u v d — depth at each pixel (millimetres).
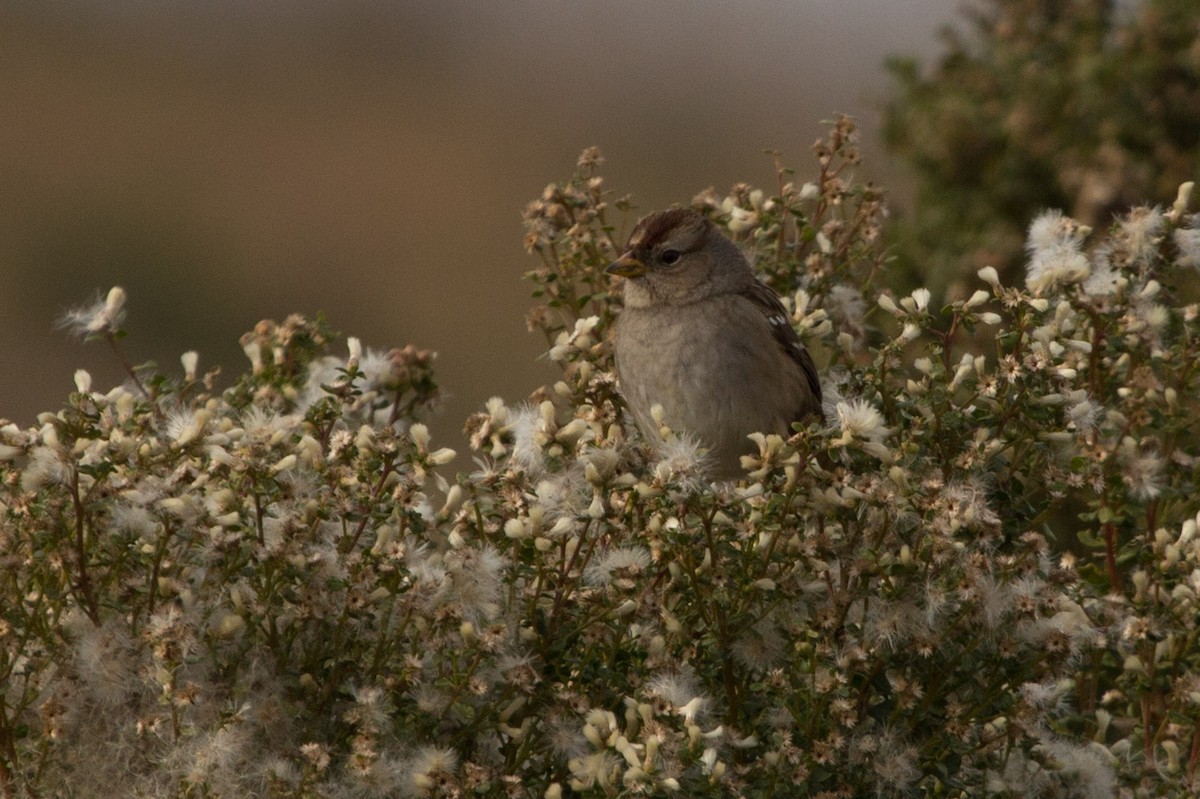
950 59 12461
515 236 26266
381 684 6496
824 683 6363
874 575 6547
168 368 23391
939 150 11922
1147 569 7414
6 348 23531
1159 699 7508
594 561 6918
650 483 6547
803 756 6371
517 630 6473
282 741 6387
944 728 6539
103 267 25250
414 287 24938
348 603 6328
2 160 28281
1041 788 6812
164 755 6309
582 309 9922
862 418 6574
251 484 6527
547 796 6215
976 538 6488
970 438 7164
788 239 10797
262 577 6488
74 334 7746
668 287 9875
